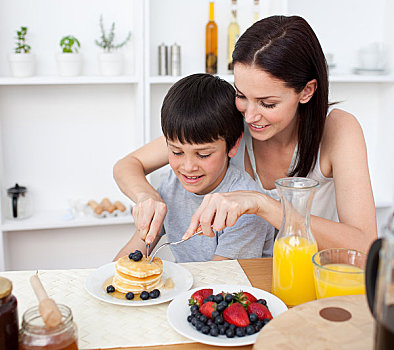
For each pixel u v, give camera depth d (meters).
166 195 1.50
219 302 0.89
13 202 2.25
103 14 2.32
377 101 2.66
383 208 2.62
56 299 0.97
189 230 1.08
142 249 1.45
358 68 2.49
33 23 2.26
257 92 1.15
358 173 1.26
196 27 2.40
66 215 2.32
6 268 2.32
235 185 1.40
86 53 2.33
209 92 1.26
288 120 1.21
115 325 0.88
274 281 0.99
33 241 2.46
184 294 0.96
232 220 1.05
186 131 1.21
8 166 2.37
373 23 2.56
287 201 0.94
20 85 2.31
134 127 2.46
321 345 0.71
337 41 2.55
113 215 2.33
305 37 1.18
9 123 2.34
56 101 2.36
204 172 1.28
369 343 0.71
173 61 2.28
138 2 2.16
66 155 2.43
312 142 1.35
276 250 0.97
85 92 2.38
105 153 2.46
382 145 2.64
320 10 2.50
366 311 0.79
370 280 0.66
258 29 1.17
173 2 2.36
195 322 0.85
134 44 2.30
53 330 0.69
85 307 0.94
